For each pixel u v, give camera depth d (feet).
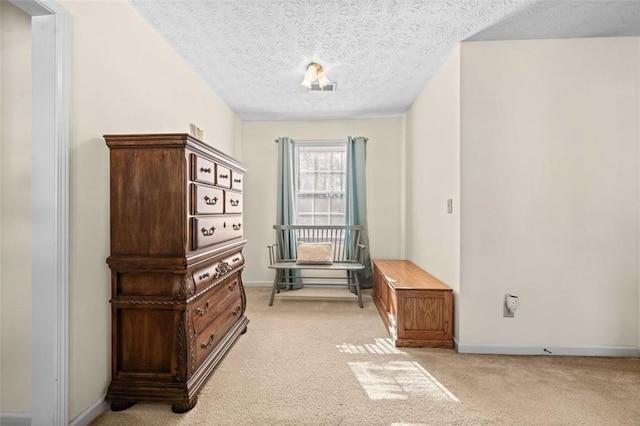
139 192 5.54
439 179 9.53
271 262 13.38
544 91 7.88
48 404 4.73
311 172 15.15
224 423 5.17
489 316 7.95
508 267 7.93
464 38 7.84
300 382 6.42
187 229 5.57
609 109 7.79
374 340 8.64
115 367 5.56
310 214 15.15
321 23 7.25
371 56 8.81
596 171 7.82
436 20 7.11
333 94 11.69
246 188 14.96
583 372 6.91
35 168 4.73
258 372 6.82
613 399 5.89
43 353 4.73
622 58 7.76
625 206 7.78
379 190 14.71
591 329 7.82
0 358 5.05
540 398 5.90
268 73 9.91
